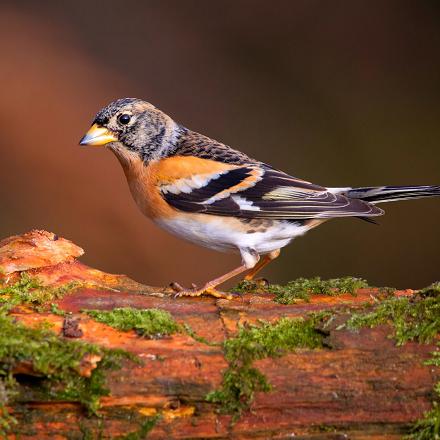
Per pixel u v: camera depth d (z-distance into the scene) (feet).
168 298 26.86
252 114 62.59
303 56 66.03
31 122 55.62
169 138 33.63
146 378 22.62
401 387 23.08
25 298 25.17
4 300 24.93
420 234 55.72
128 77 62.69
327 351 23.53
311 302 26.91
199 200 31.50
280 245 32.73
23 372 22.20
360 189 33.19
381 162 60.03
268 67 65.67
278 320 24.58
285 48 66.49
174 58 65.05
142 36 66.18
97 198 53.21
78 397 22.29
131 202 53.62
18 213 51.60
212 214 31.58
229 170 32.24
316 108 63.10
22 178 53.16
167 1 68.39
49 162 54.03
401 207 56.70
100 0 67.67
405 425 23.11
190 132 34.86
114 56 64.03
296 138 61.36
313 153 60.54
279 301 26.86
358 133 61.31
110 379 22.47
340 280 28.53
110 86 60.90
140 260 51.70
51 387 22.34
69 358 22.21
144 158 32.96
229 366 23.02
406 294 27.68
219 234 31.81
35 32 63.26
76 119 56.95
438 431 22.81
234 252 33.12
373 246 55.21
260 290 29.66
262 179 32.07
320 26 67.51
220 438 22.99
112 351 22.67
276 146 60.90
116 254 51.65
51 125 55.93
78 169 54.19
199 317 25.07
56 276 26.84
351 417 23.08
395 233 55.72
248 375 22.88
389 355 23.43
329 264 54.13
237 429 22.99
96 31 65.36
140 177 32.81
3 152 53.98
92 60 62.54
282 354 23.40
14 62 59.62
